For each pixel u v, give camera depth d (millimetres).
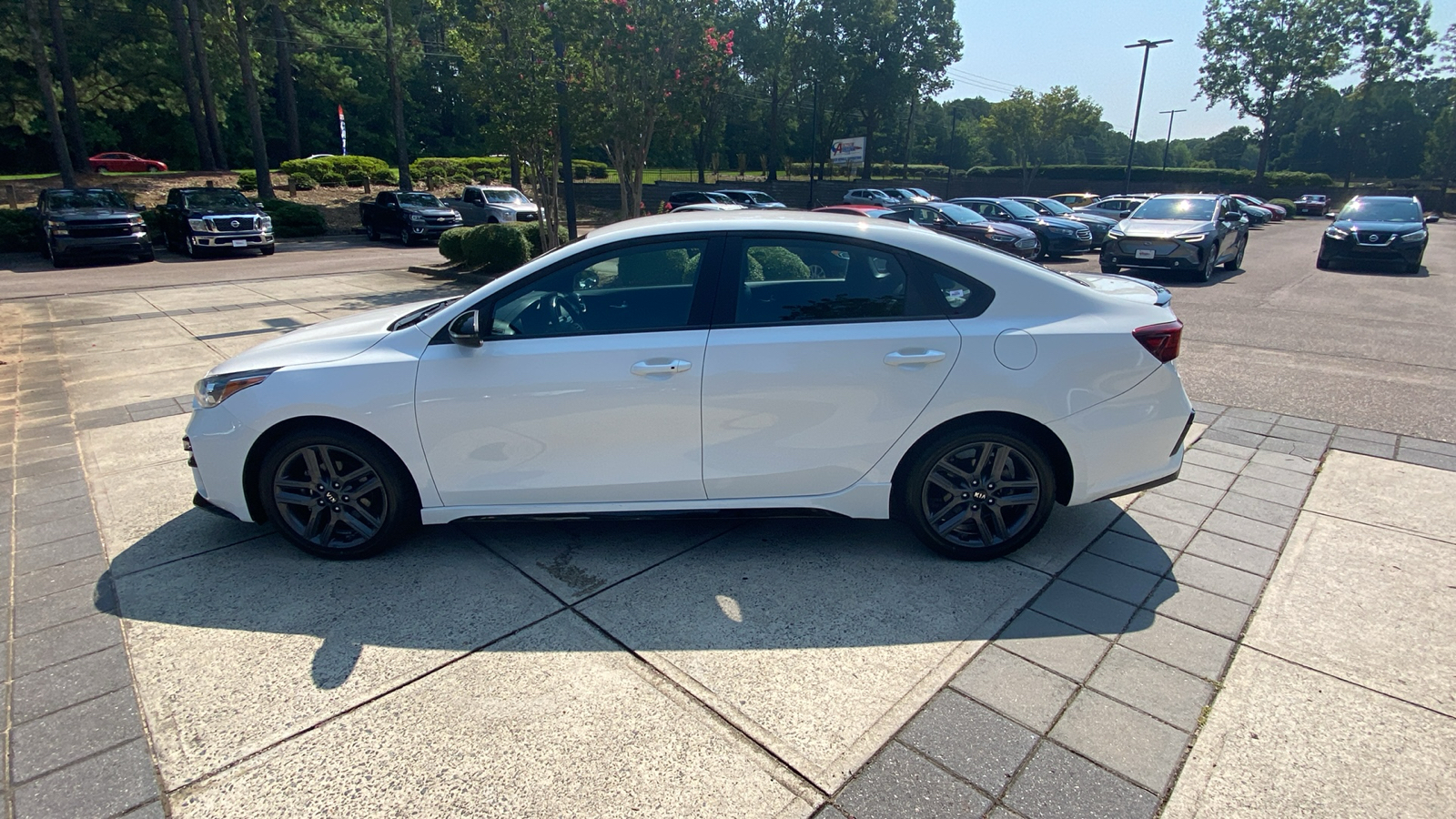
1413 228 15727
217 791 2340
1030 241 17047
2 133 43562
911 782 2346
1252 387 6832
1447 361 7836
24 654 3023
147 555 3838
